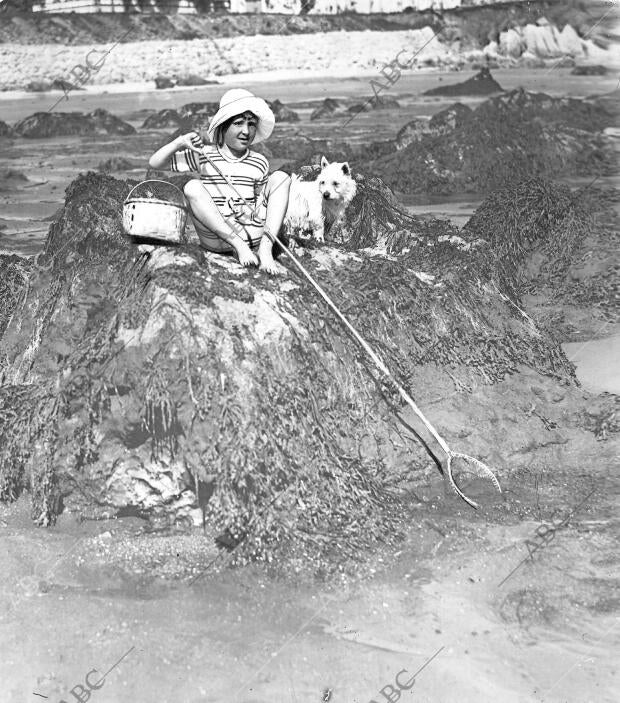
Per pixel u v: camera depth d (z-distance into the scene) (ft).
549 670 13.21
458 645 13.78
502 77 95.66
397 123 76.74
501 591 15.10
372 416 18.83
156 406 16.88
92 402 17.54
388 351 19.85
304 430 17.17
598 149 61.93
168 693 12.69
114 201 23.54
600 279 29.81
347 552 15.99
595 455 19.80
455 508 17.71
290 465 16.74
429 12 102.06
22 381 21.62
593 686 12.85
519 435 20.06
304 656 13.46
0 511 17.72
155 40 95.91
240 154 18.83
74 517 17.52
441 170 57.00
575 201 33.42
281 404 17.15
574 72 96.17
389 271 21.30
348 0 105.29
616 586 15.14
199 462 16.74
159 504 17.21
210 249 19.20
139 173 59.47
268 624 14.28
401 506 17.49
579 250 31.65
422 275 22.48
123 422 17.25
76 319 21.99
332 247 22.61
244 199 18.70
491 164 57.31
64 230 23.24
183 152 18.75
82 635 13.93
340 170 26.37
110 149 69.67
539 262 31.07
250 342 17.37
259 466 16.53
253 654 13.52
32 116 78.38
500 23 103.45
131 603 14.78
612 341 25.79
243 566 15.78
